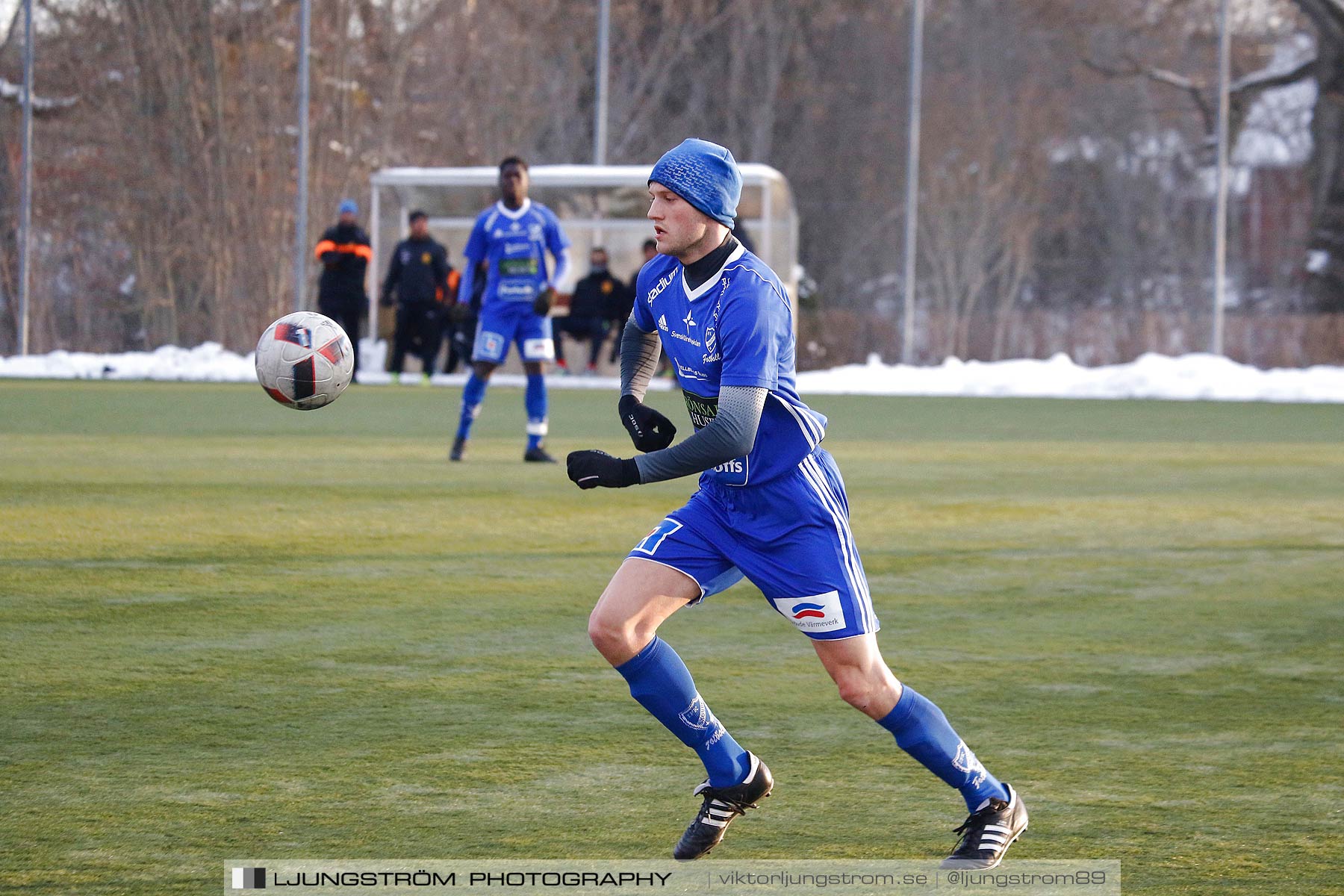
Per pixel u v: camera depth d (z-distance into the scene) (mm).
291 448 48812
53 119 106625
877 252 121812
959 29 122062
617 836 13703
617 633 13430
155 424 57375
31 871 12594
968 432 59875
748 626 23047
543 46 121562
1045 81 120875
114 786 14906
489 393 79875
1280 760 16219
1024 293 120625
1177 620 23672
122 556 28094
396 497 36656
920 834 13867
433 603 24266
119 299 107125
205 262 107562
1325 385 89312
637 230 94625
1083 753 16469
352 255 78188
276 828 13758
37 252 105625
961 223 120188
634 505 35781
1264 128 122375
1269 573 27953
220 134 107812
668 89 123688
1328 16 118688
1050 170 120938
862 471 44688
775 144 123562
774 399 13398
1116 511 36250
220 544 29500
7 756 15883
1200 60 120000
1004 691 19172
